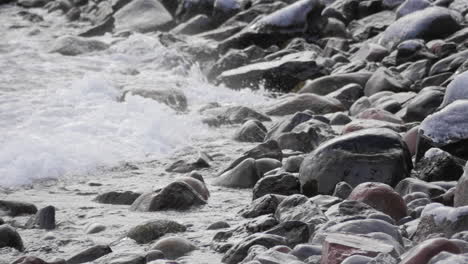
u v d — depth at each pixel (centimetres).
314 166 2062
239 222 1811
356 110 3403
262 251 1406
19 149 2595
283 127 2886
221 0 5934
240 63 4706
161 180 2422
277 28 5166
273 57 4816
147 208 2005
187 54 5034
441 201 1841
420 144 2262
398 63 4197
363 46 4666
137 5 6119
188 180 2119
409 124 2764
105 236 1758
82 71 4359
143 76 4434
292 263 1283
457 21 4634
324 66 4338
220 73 4712
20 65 4412
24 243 1695
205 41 5494
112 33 5866
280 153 2484
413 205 1781
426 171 2109
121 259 1458
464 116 2242
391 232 1448
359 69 4194
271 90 4325
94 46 5019
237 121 3425
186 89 4159
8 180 2395
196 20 5844
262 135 3033
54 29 6347
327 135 2661
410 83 3791
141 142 2853
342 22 5422
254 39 5166
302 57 4416
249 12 5866
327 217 1645
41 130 2912
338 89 3894
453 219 1455
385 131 2117
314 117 2992
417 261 1204
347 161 2033
